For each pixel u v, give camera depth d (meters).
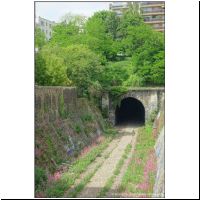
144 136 52.47
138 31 69.94
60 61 52.06
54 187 28.44
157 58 68.06
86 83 58.28
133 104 83.00
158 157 35.69
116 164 37.25
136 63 68.94
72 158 38.28
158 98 64.81
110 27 82.50
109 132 59.03
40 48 59.53
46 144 33.94
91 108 58.03
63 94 44.28
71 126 44.09
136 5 86.88
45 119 36.78
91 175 32.88
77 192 28.31
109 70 68.12
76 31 76.12
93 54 60.50
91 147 45.19
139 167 34.84
